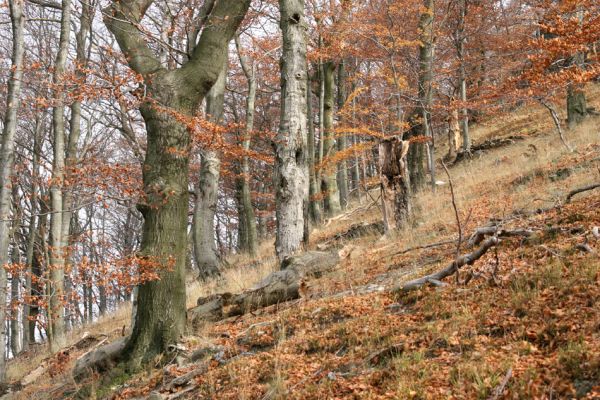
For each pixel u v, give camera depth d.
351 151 17.97
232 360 6.56
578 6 9.41
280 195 11.79
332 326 6.75
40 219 19.16
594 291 5.11
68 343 14.09
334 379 5.16
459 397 4.13
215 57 8.62
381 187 13.41
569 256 6.32
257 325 7.69
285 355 6.11
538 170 14.66
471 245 8.15
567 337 4.49
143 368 7.59
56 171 10.09
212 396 5.72
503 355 4.56
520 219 9.23
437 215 13.48
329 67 21.66
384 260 10.28
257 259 17.11
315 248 14.81
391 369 4.95
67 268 8.01
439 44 23.39
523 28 22.28
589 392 3.80
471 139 28.08
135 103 8.43
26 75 12.30
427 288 6.92
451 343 5.14
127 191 7.95
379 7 19.45
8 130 10.07
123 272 7.64
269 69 23.64
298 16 12.12
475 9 22.44
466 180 18.38
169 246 7.89
